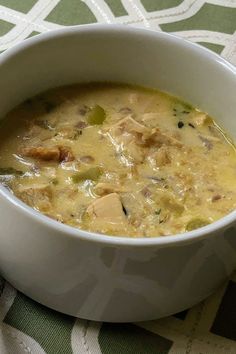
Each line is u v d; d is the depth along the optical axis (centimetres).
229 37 57
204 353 41
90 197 43
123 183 44
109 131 46
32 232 37
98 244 36
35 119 47
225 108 47
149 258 37
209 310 43
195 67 47
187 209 43
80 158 45
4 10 57
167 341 41
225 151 47
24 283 41
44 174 44
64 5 58
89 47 47
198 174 45
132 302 40
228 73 46
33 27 56
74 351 40
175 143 46
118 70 49
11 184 43
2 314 41
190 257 38
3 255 40
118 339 41
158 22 57
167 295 40
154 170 45
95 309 40
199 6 59
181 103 49
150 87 49
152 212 42
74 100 48
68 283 39
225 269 41
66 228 36
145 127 46
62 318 41
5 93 46
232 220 38
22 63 45
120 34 47
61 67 48
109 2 58
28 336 40
